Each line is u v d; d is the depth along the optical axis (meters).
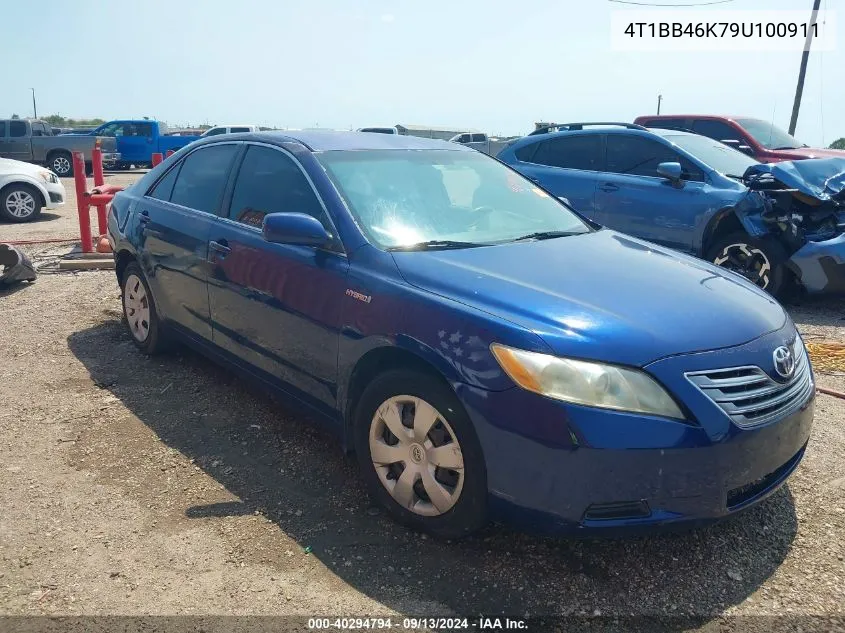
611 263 3.38
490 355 2.67
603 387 2.54
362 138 4.29
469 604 2.67
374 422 3.15
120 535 3.08
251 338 3.96
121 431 4.09
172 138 28.19
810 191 6.68
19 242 9.98
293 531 3.12
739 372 2.72
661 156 7.84
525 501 2.64
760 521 3.22
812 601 2.70
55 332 5.89
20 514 3.23
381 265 3.23
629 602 2.69
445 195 3.95
